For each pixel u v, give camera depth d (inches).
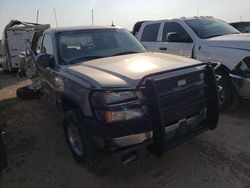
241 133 182.7
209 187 130.0
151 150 128.6
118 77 131.6
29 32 585.3
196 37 247.4
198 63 145.8
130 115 121.6
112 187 136.3
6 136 206.8
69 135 159.0
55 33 188.1
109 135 120.6
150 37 306.5
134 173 146.1
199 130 141.6
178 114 131.8
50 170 155.9
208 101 144.7
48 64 175.5
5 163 148.0
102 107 121.5
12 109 279.7
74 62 169.6
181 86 133.3
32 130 215.8
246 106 233.5
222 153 158.7
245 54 197.8
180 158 157.0
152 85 120.5
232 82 204.5
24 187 142.4
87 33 191.6
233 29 271.1
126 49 189.9
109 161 122.8
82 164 154.1
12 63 585.3
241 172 139.3
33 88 300.0
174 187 132.4
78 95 139.6
